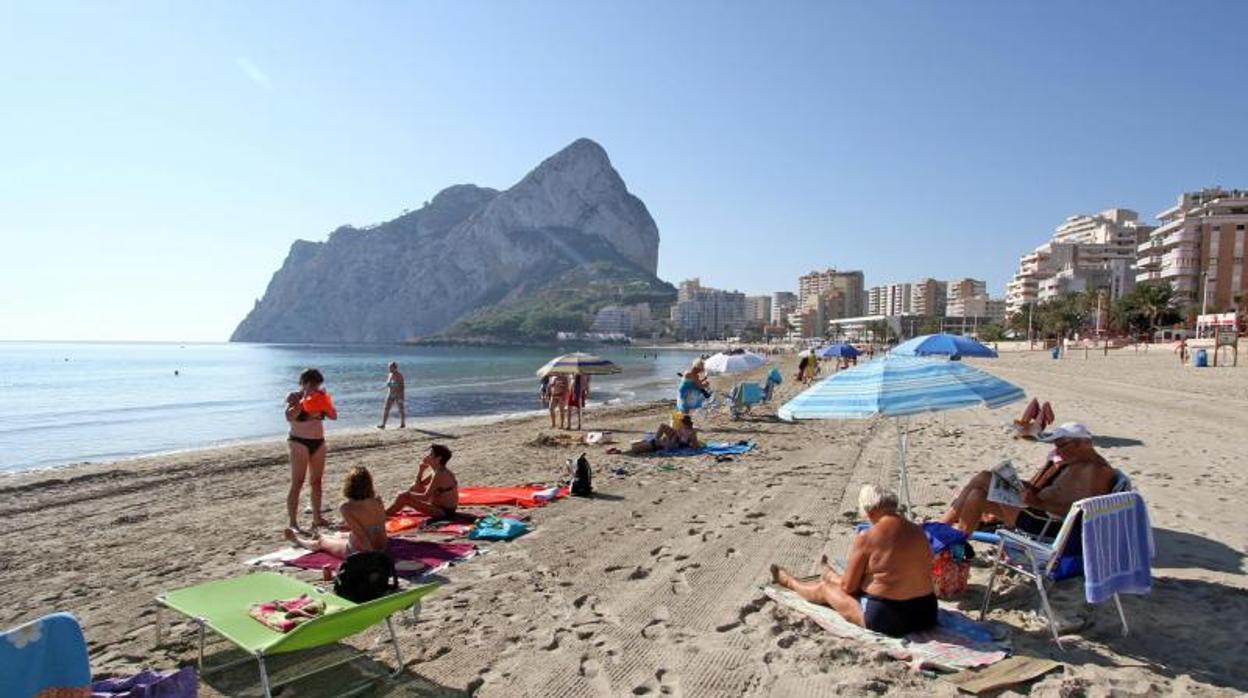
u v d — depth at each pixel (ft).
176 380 165.37
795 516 26.23
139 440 63.98
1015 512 18.31
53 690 9.80
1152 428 47.70
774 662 14.34
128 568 21.61
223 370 217.77
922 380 17.62
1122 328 305.32
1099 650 14.51
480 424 65.92
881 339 480.64
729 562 20.92
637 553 21.95
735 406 59.67
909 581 15.21
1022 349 316.60
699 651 14.94
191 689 11.99
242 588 14.83
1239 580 18.28
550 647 15.24
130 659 14.92
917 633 15.23
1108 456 36.37
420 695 13.25
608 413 72.90
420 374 185.68
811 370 113.80
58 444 61.41
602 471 36.04
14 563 22.44
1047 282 454.40
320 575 20.06
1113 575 14.75
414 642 15.55
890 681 13.35
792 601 17.43
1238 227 296.71
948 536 17.81
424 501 25.91
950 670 13.58
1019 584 18.22
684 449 42.52
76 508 30.78
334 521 26.91
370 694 13.29
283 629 12.59
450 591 18.70
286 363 281.13
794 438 47.85
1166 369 130.41
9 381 162.61
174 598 14.32
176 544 24.31
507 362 279.49
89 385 147.43
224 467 41.47
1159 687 12.91
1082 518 14.69
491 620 16.74
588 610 17.33
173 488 35.14
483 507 28.40
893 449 41.63
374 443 51.24
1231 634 15.11
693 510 27.43
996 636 15.05
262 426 75.05
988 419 56.39
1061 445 18.43
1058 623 15.78
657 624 16.42
